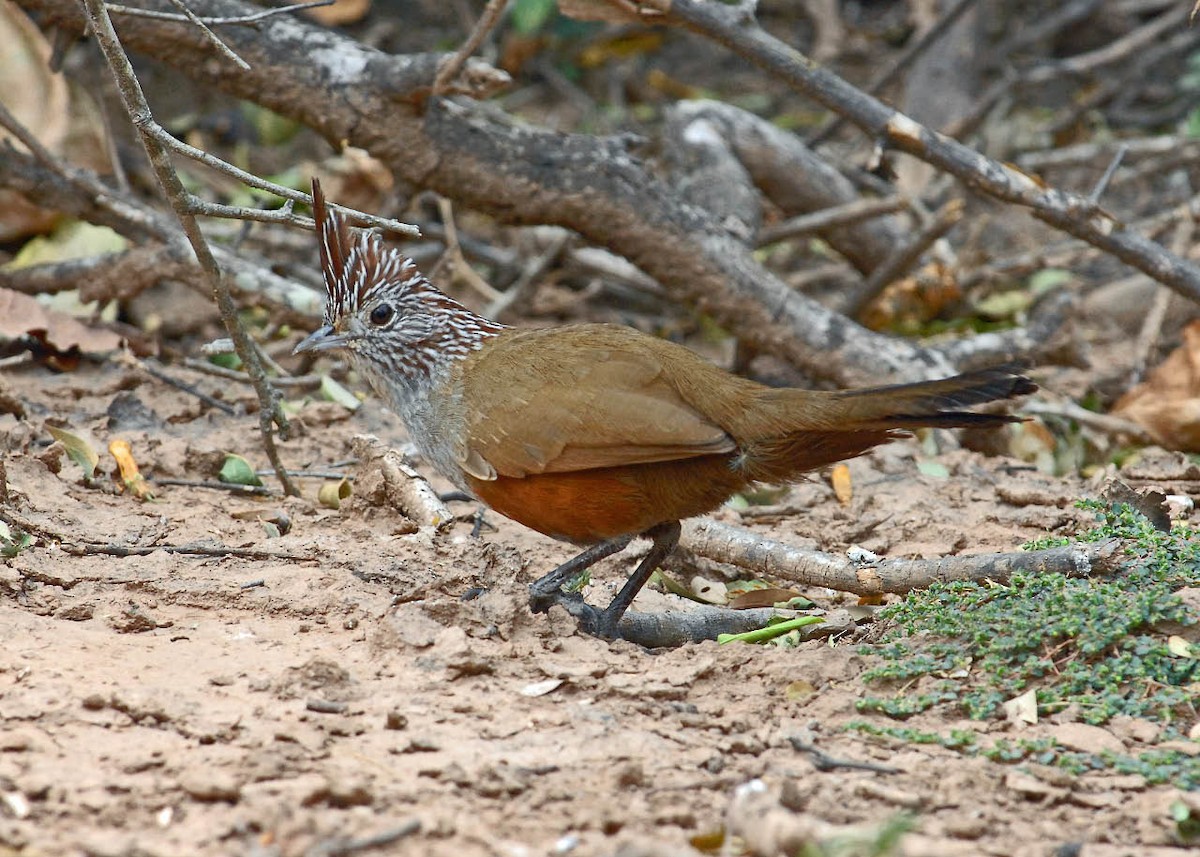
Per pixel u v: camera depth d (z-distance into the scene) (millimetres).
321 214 9531
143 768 6562
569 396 8633
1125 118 21109
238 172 9141
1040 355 14898
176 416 12633
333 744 6910
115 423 12352
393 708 7344
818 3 22188
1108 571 8766
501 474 8828
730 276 13570
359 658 8016
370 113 12883
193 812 6207
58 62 13477
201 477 11422
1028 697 7566
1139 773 6910
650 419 8422
